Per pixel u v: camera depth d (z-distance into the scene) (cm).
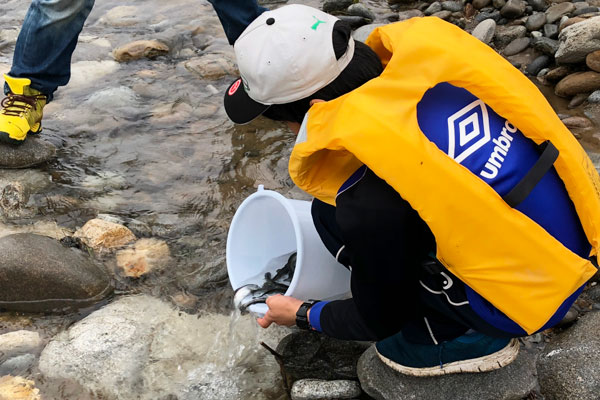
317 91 157
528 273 142
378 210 144
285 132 309
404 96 143
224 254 246
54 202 268
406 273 151
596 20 309
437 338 169
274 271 218
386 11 402
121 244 249
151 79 350
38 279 220
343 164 156
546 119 151
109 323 216
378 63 162
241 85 173
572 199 153
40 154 287
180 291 232
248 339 213
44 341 213
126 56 367
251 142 303
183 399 195
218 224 260
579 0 367
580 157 155
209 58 366
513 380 184
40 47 272
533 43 343
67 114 320
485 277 143
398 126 138
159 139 306
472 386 183
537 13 358
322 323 173
